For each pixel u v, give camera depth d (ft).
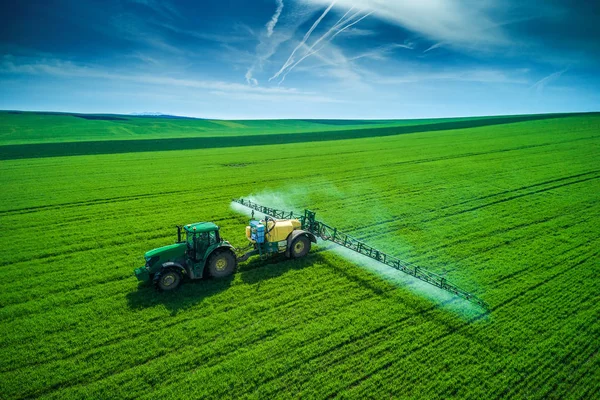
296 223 51.49
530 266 48.32
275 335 33.42
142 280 42.45
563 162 125.90
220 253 43.65
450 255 52.75
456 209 76.74
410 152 168.55
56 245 57.98
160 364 29.78
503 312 37.29
